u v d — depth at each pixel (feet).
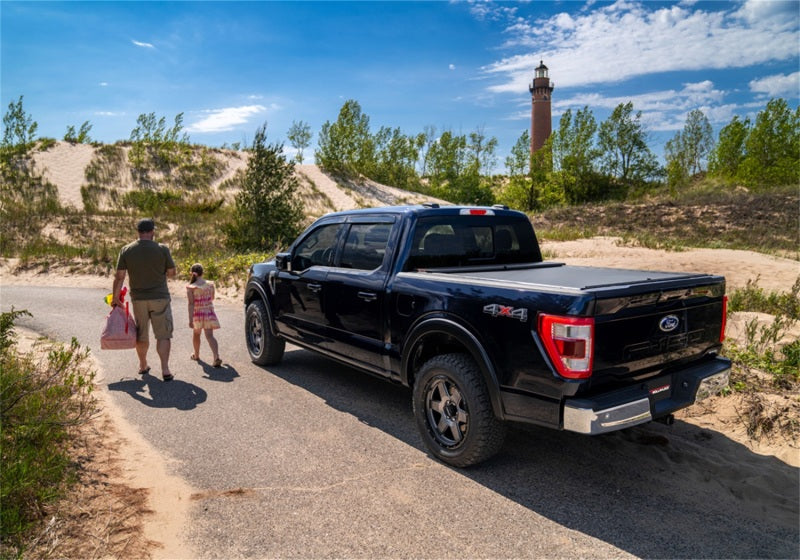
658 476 12.86
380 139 167.53
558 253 55.67
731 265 46.47
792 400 16.38
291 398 18.21
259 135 61.77
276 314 20.44
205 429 15.58
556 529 10.72
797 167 126.21
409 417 16.61
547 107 281.74
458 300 12.80
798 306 29.48
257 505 11.54
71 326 29.40
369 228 16.53
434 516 11.16
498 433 12.48
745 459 13.73
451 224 15.99
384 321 15.08
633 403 10.94
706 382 12.35
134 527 10.67
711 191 116.47
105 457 13.65
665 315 11.91
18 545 9.87
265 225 61.31
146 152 126.82
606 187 155.33
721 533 10.61
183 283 42.91
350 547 10.11
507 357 11.69
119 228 75.82
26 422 13.67
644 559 9.78
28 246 58.90
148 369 21.11
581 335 10.53
